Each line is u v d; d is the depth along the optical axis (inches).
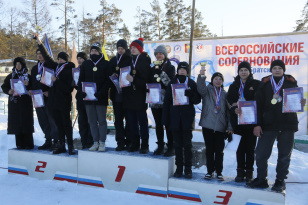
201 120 153.3
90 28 1183.6
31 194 163.0
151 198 155.6
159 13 1203.9
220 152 151.0
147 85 161.2
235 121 143.3
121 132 181.5
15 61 206.4
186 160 154.8
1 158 250.7
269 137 137.0
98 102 173.0
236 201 139.8
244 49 340.5
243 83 147.7
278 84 136.1
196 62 359.6
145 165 160.9
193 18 257.0
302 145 281.3
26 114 203.9
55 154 190.5
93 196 159.6
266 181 139.8
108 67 176.1
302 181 187.6
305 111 329.4
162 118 156.1
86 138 198.5
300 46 321.1
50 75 185.5
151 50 376.8
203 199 146.8
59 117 189.3
